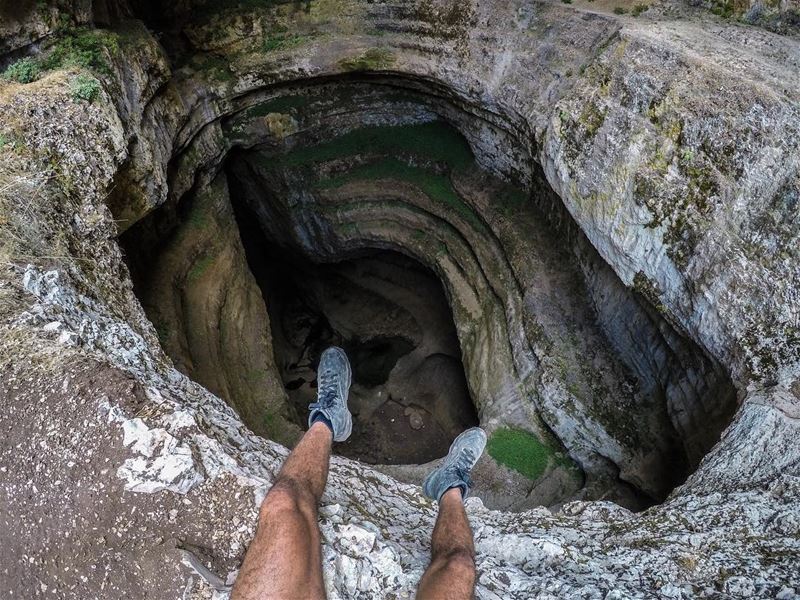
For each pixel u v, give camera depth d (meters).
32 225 4.81
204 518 2.92
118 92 7.02
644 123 6.80
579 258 9.10
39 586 3.00
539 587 3.29
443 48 10.34
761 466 4.94
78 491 3.08
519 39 9.29
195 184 10.94
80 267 5.07
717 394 6.56
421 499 4.74
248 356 10.22
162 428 3.19
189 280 9.84
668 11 8.11
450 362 13.30
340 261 14.45
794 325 5.58
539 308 9.27
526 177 10.15
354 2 10.88
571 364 8.78
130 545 2.91
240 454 3.55
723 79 6.30
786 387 5.43
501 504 8.89
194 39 10.63
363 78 11.68
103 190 5.94
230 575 2.78
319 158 12.57
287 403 10.20
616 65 7.37
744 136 5.98
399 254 14.02
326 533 3.11
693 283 6.41
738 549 3.97
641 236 6.89
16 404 3.43
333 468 4.52
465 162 11.69
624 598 3.21
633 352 8.43
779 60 6.64
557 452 9.11
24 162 5.33
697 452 6.95
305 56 11.10
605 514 5.21
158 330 8.51
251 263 15.29
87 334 4.11
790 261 5.64
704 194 6.21
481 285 10.94
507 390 9.66
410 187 12.20
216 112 11.05
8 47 6.47
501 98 9.56
